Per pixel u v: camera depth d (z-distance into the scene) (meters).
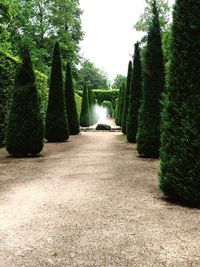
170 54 6.39
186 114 5.98
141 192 6.64
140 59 17.08
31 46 36.41
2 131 15.07
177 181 5.92
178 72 6.18
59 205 5.76
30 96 11.89
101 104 63.81
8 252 3.91
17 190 6.86
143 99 11.66
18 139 11.71
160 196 6.39
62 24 42.22
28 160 10.94
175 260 3.68
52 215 5.23
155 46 11.57
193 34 6.09
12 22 35.19
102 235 4.39
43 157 11.63
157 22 11.66
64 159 11.06
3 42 26.81
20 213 5.35
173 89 6.24
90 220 4.98
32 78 12.02
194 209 5.59
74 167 9.46
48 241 4.21
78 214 5.26
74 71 52.91
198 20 6.08
